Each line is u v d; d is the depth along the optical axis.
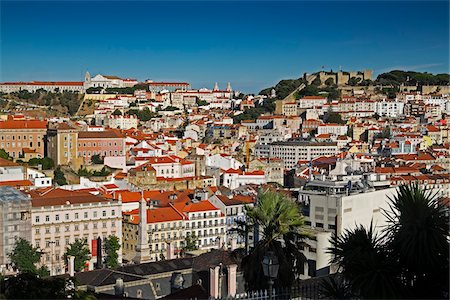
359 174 160.62
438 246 52.34
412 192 58.34
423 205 53.53
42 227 184.00
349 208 108.31
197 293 67.06
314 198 110.56
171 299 65.06
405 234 52.94
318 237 94.81
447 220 53.28
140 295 87.62
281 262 60.59
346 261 53.19
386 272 50.78
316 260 94.75
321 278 65.75
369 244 53.88
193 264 95.56
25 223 180.00
